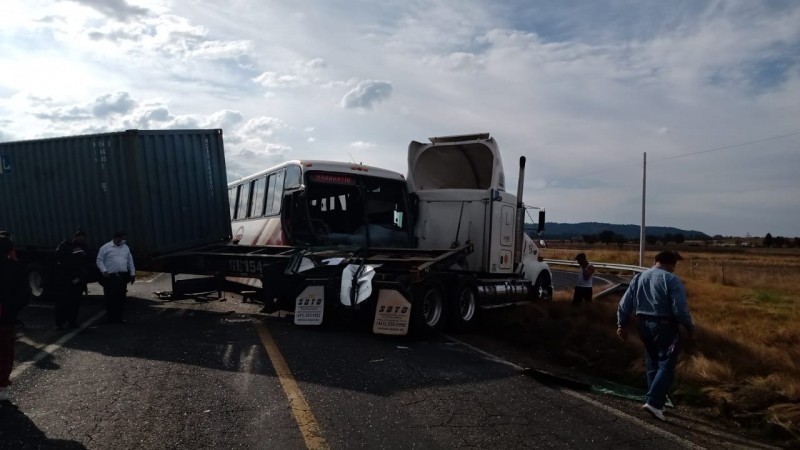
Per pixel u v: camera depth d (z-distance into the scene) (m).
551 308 12.38
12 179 15.88
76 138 14.16
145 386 6.46
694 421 6.12
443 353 8.84
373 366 7.64
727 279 29.39
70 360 7.73
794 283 29.50
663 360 6.21
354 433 5.11
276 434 5.02
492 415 5.78
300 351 8.41
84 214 14.23
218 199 14.83
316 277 10.80
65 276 10.30
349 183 12.09
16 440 4.83
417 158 13.56
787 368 8.06
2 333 5.89
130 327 10.64
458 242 12.61
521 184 13.80
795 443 5.56
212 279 13.05
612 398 6.79
